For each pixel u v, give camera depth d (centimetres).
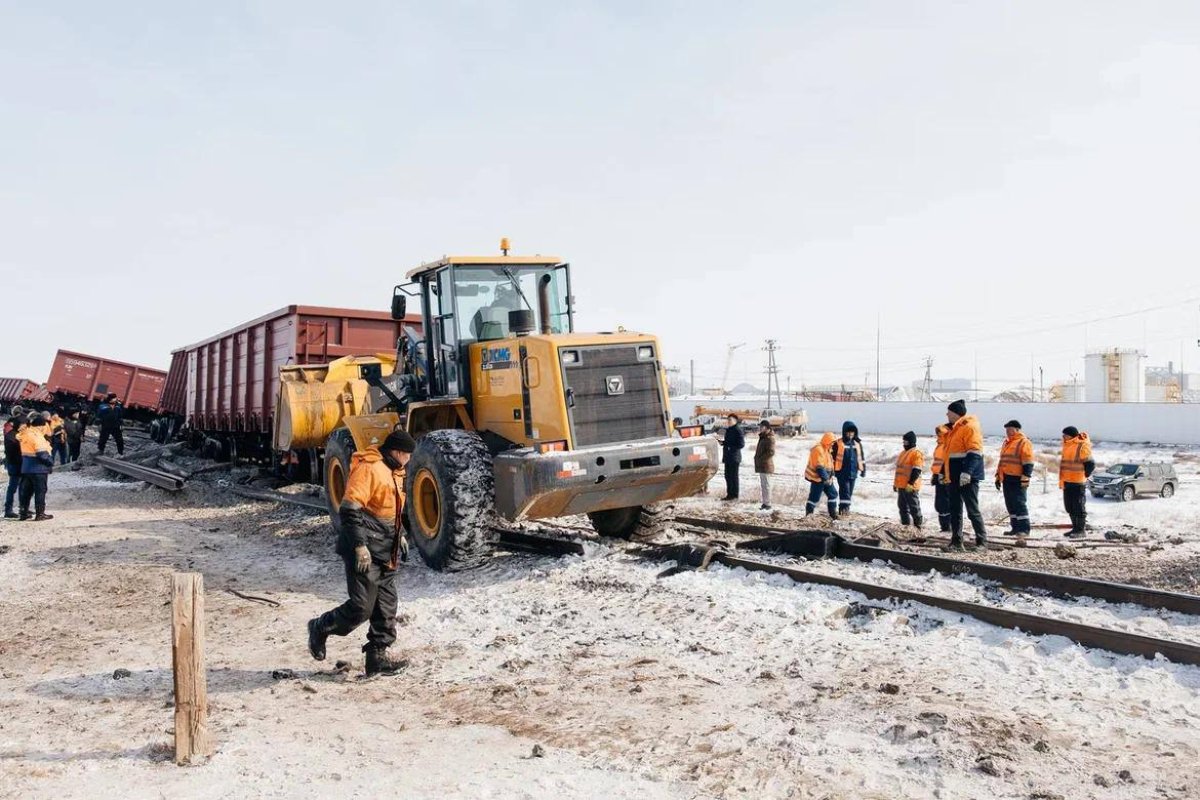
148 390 3647
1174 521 1477
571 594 859
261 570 1077
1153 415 4681
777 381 7738
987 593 787
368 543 635
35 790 439
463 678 631
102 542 1274
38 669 690
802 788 415
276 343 1869
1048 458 2978
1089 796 399
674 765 448
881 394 12125
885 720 495
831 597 776
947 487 1248
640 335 1008
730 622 723
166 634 789
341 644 735
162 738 511
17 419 1565
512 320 1032
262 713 559
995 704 518
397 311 1146
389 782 440
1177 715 499
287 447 1518
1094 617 704
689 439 984
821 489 1430
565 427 933
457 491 951
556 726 518
